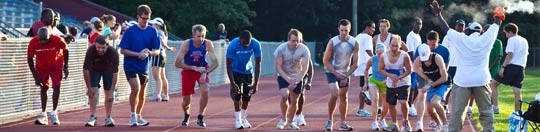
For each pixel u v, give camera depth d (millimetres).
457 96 10109
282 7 50969
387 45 14500
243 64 11953
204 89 12281
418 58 11250
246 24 42938
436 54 11164
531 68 52594
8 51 12508
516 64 14336
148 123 12492
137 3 40781
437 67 11203
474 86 10008
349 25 11820
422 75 11312
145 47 12016
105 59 11984
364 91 13492
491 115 10070
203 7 41219
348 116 14703
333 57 11930
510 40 14344
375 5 49938
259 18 51250
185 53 12125
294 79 11898
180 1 41469
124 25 18062
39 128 11789
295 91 11992
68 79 14703
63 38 12961
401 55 11648
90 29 16906
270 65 34969
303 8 51031
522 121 10469
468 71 9992
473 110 15812
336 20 51906
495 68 15016
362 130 12391
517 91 14422
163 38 17406
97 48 11836
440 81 11141
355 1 42562
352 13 47156
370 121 13781
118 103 16781
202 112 12492
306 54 11852
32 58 11953
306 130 12273
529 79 33906
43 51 11953
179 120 13469
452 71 14055
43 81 12125
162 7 40688
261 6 50781
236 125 12227
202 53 12117
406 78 11766
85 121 12922
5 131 11375
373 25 14305
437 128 11578
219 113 14992
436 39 11828
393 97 11836
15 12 28766
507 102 18844
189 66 12125
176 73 21172
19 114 12969
